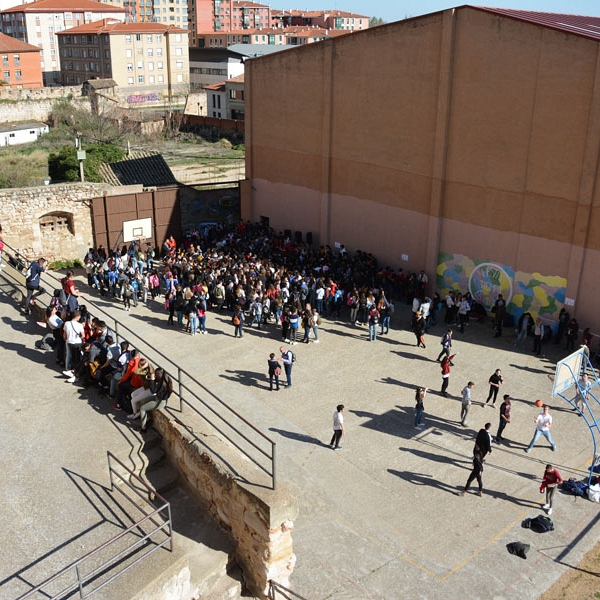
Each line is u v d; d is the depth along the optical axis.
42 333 16.17
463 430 19.73
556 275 25.23
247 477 10.48
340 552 14.84
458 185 27.75
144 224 36.34
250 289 27.67
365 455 18.42
